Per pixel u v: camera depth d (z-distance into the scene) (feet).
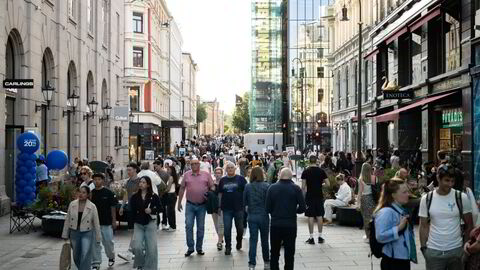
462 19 67.00
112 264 37.86
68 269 31.81
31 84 62.85
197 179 41.14
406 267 21.53
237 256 40.34
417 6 87.97
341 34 160.25
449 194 23.09
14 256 41.09
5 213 62.80
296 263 36.76
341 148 158.92
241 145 290.97
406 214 21.72
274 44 251.80
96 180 36.91
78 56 97.71
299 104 217.56
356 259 37.86
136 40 196.13
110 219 37.11
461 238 23.00
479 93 62.34
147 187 34.30
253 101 251.19
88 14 107.86
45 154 81.82
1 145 63.10
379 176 53.93
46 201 53.36
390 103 104.99
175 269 36.11
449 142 76.64
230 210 41.32
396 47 101.24
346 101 153.89
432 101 72.54
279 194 31.94
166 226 54.34
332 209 55.52
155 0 216.54
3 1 62.69
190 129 396.16
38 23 74.79
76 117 96.58
